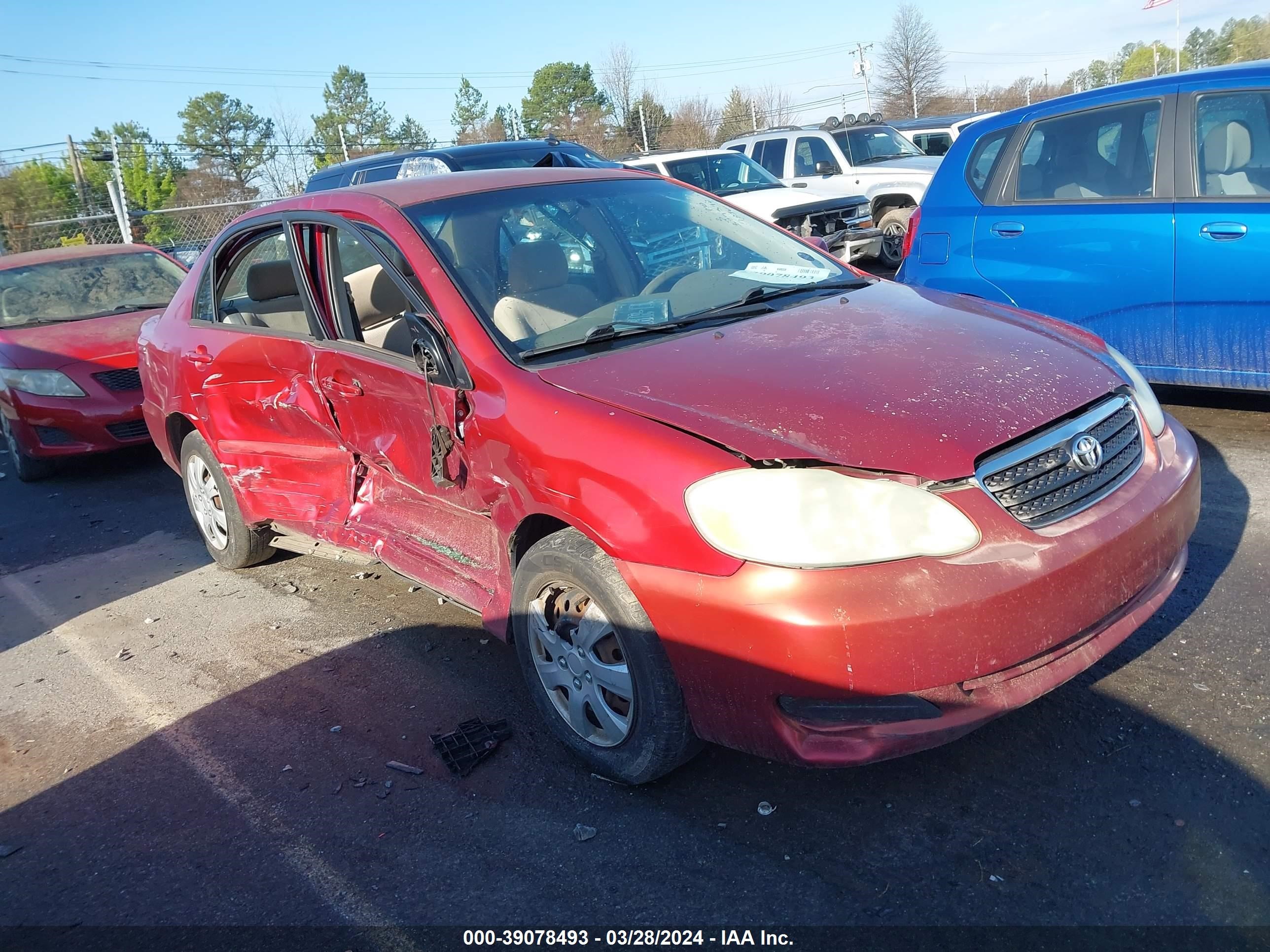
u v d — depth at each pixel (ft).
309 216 12.92
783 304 11.46
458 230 11.60
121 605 15.92
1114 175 16.90
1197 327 16.07
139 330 25.11
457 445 10.38
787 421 8.37
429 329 10.26
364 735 11.03
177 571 17.15
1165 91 16.38
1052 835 8.14
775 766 9.52
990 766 9.08
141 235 64.54
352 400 12.08
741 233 13.44
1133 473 9.21
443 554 11.30
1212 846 7.79
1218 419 17.47
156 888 8.95
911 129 57.62
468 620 13.61
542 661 9.96
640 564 8.32
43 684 13.38
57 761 11.39
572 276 11.62
